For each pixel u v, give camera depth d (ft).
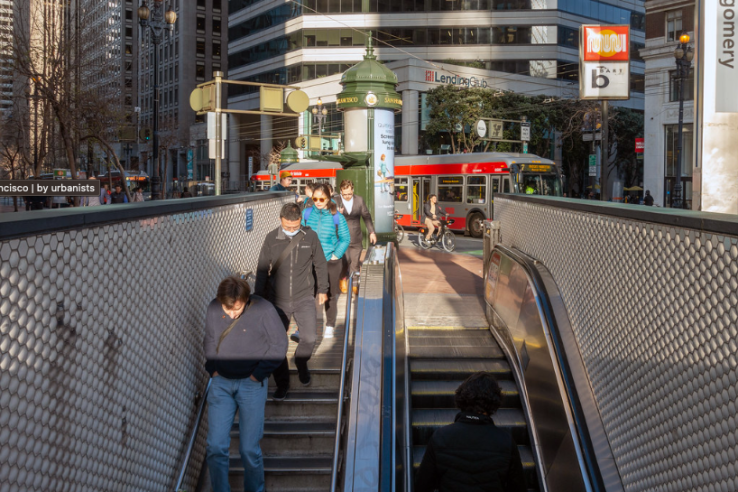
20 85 70.28
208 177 243.60
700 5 16.01
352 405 13.70
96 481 9.93
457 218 81.87
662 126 127.44
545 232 20.62
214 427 13.66
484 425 11.99
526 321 18.45
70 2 68.69
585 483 12.67
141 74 309.22
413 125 149.59
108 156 84.64
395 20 175.63
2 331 7.52
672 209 12.14
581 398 14.25
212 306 14.02
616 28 36.60
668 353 11.10
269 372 13.75
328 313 22.94
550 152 166.50
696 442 9.90
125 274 11.27
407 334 24.27
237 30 212.02
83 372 9.56
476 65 171.63
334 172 109.81
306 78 182.19
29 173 90.63
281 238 18.06
